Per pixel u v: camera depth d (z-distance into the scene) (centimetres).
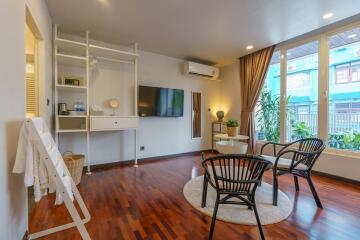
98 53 345
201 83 501
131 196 236
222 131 504
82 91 342
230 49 402
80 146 343
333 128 311
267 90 419
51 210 199
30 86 231
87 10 256
